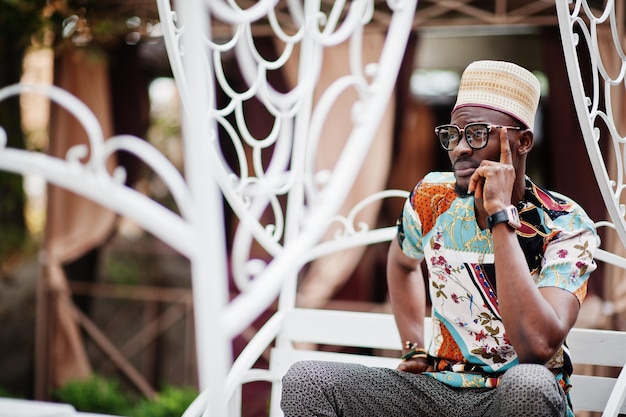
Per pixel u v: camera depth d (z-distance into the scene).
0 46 7.77
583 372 4.89
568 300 2.26
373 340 3.20
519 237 2.39
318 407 2.36
